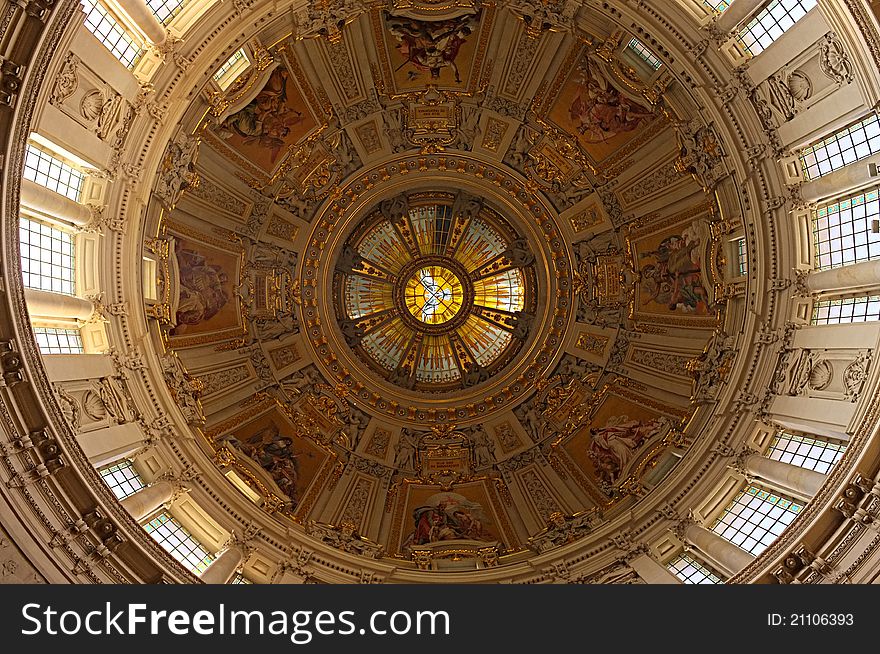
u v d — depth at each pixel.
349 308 32.56
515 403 31.06
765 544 19.94
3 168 14.59
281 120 26.89
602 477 27.66
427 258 33.53
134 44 19.83
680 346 27.06
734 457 22.86
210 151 25.97
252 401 28.48
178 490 22.02
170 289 24.17
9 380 15.11
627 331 29.34
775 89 20.58
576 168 29.20
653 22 21.61
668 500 24.08
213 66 21.30
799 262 21.47
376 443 30.55
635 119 26.38
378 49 26.55
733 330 24.36
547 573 24.16
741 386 23.27
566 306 30.84
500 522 28.28
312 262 30.84
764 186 21.89
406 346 33.25
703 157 23.66
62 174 18.92
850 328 19.28
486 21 25.56
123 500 19.17
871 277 18.75
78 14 15.73
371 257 32.97
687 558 22.28
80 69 17.69
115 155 19.91
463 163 30.55
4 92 14.33
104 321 20.48
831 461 19.55
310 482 28.33
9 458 14.90
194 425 24.58
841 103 18.75
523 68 27.11
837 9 17.11
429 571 25.05
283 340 30.12
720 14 20.67
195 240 26.77
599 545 24.44
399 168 30.62
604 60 24.17
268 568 22.88
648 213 28.06
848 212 20.11
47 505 15.48
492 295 33.34
